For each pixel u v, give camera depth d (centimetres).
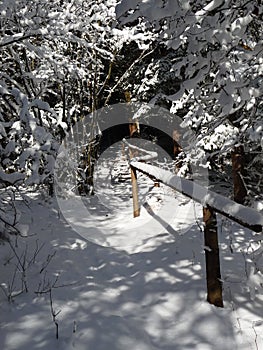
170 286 373
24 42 463
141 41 736
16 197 699
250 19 233
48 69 604
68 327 292
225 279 374
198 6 248
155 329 300
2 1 379
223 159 873
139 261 445
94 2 699
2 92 360
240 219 262
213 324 303
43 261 435
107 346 269
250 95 258
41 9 421
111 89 897
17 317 308
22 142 392
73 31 698
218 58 262
